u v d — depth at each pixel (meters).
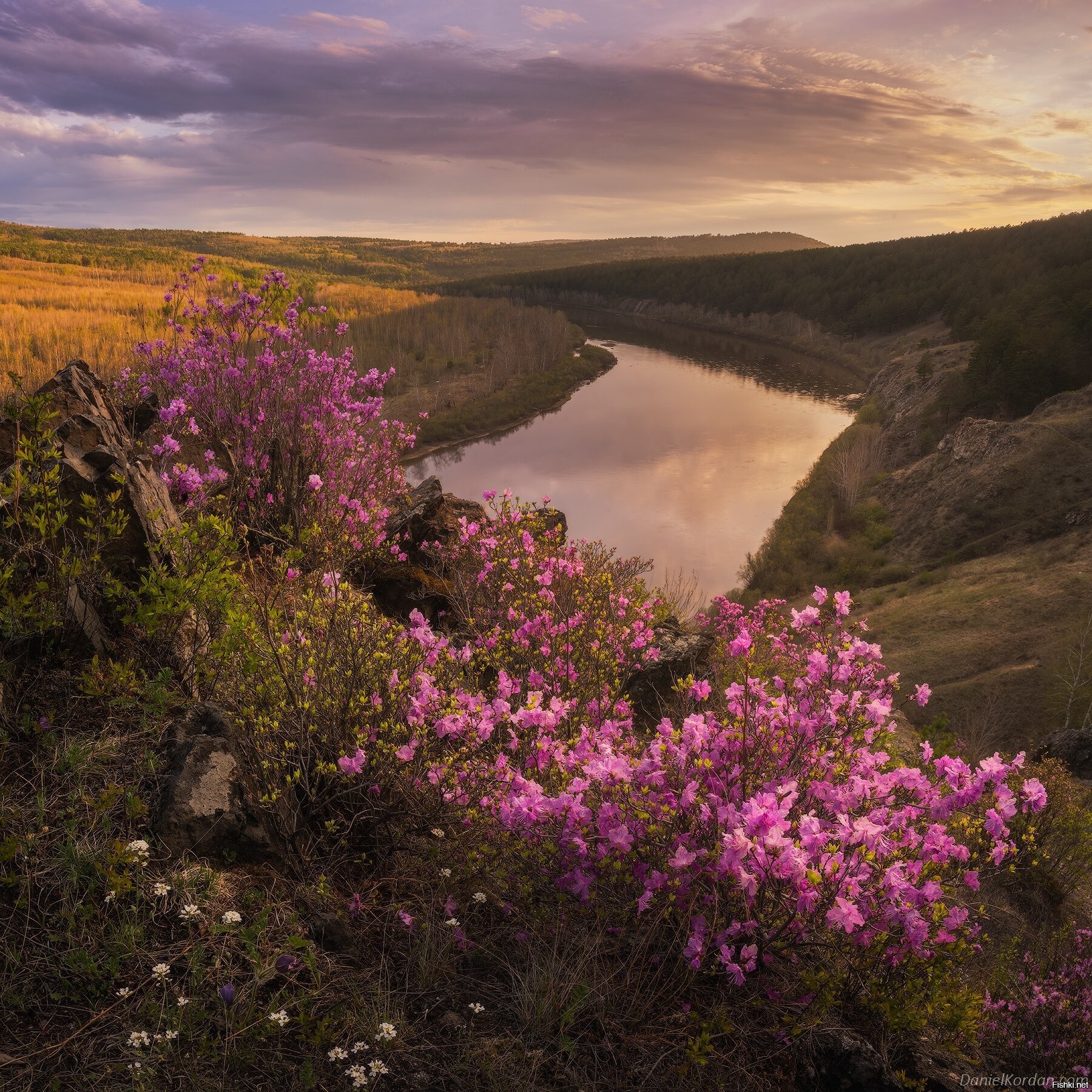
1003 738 33.22
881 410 84.50
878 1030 2.71
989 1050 3.82
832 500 60.25
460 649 4.41
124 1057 1.95
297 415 6.22
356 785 3.09
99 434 3.97
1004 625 40.31
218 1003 2.13
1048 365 71.69
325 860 2.90
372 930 2.67
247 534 5.43
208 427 5.90
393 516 7.30
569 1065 2.27
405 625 5.44
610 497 57.03
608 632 4.72
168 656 3.35
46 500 3.06
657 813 2.68
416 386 78.75
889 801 3.06
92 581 3.25
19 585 3.06
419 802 3.10
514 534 5.88
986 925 5.58
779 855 2.35
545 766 3.17
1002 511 54.44
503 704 3.18
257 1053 2.05
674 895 2.49
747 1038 2.52
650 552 49.28
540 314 123.81
